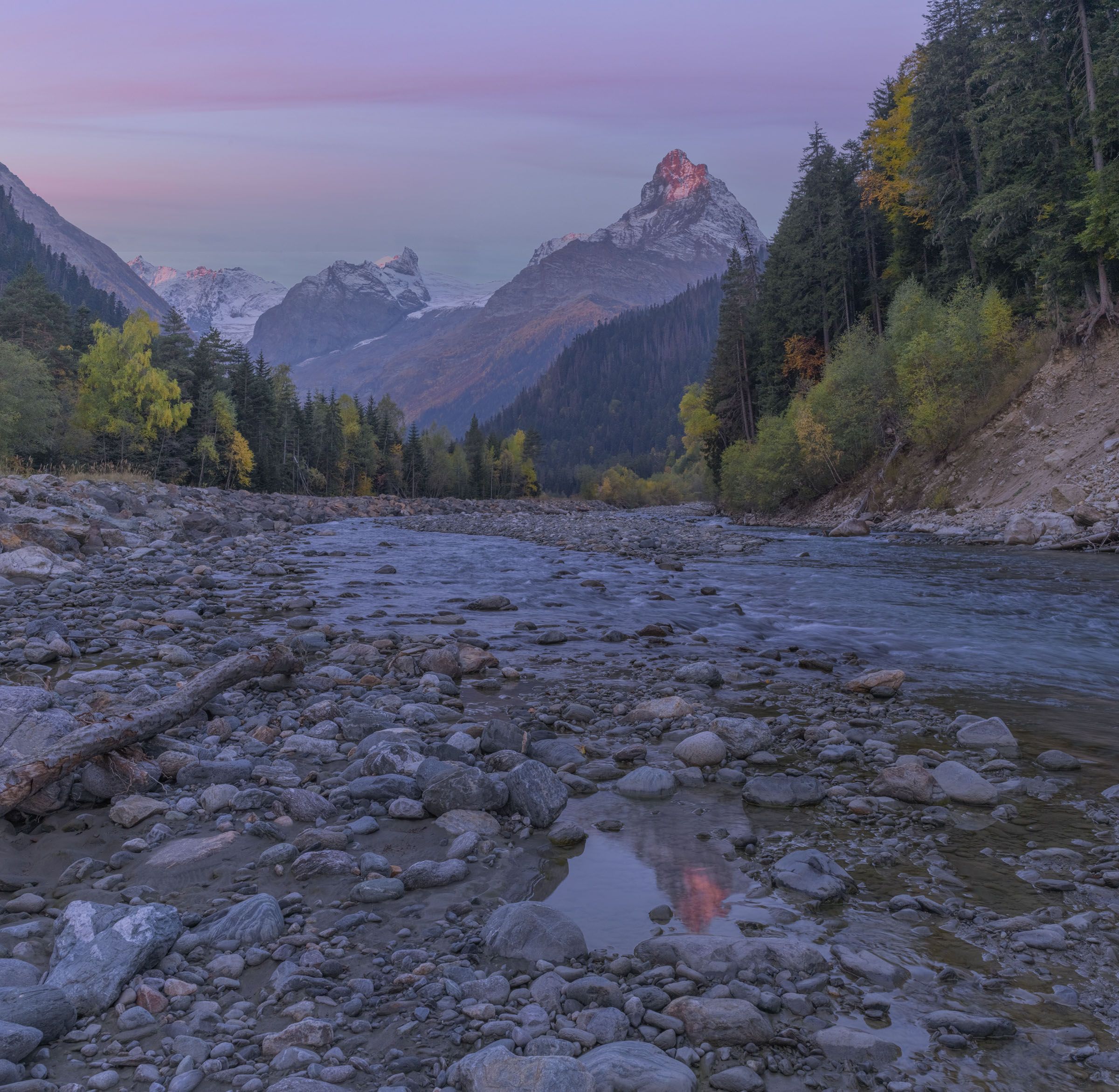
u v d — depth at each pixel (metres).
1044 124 36.62
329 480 127.31
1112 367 33.53
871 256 63.94
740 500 62.25
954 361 39.97
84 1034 3.24
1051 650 11.77
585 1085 2.75
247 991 3.54
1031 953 3.79
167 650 10.02
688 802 5.93
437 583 18.52
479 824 5.34
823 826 5.45
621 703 8.69
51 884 4.56
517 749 6.76
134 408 79.94
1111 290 36.59
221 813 5.55
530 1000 3.40
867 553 26.14
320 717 7.67
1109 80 33.47
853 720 8.04
